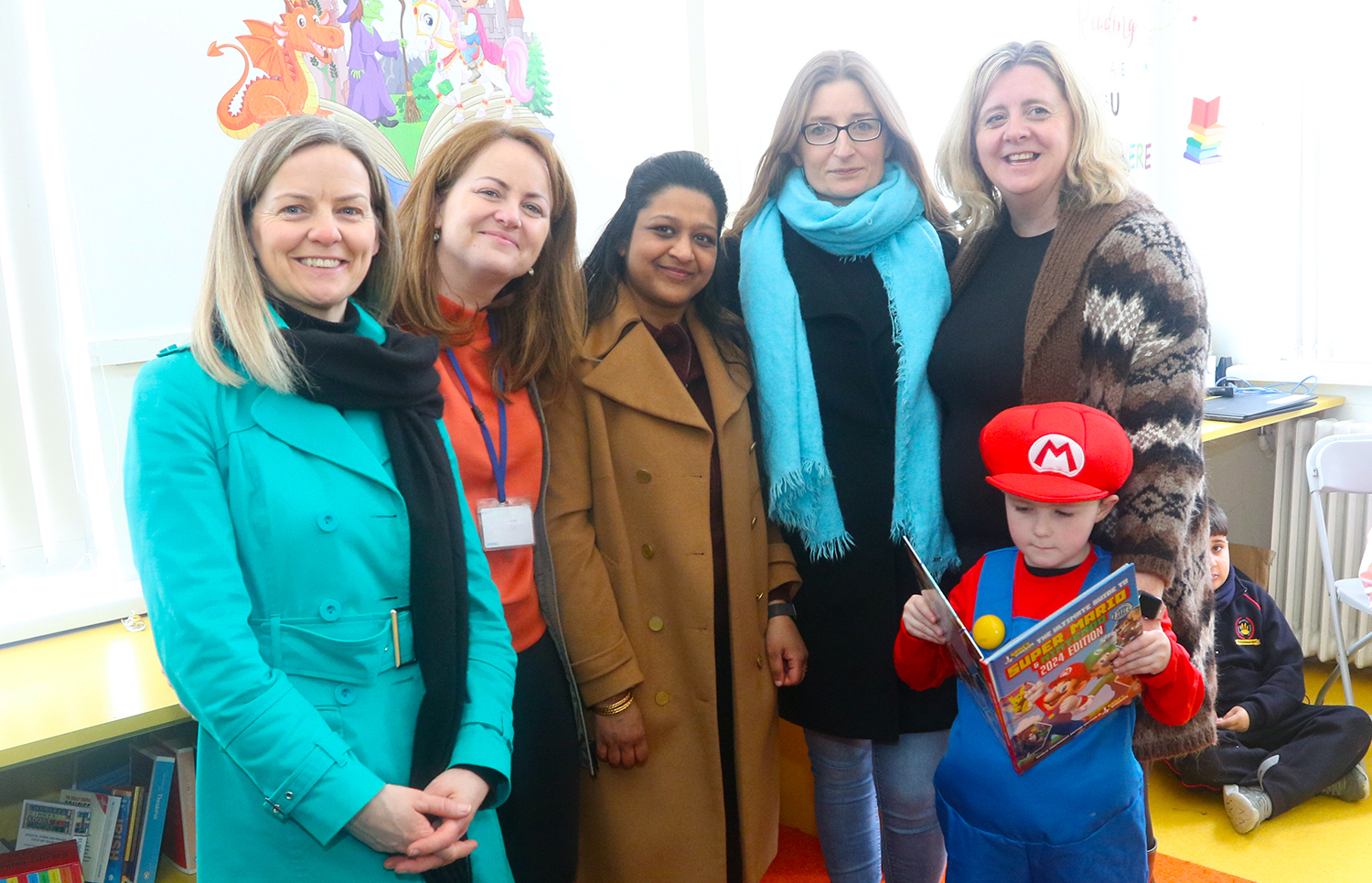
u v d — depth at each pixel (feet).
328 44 6.16
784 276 5.58
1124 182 4.94
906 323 5.41
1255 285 11.72
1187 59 11.99
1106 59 11.53
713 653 5.24
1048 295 4.92
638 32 7.98
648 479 5.20
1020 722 4.11
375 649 3.63
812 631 5.66
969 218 5.74
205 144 5.77
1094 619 4.07
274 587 3.49
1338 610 9.78
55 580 5.80
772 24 8.98
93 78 5.35
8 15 5.20
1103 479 4.35
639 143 8.12
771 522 5.77
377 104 6.42
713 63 8.61
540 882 4.80
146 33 5.49
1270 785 8.09
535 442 4.86
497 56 7.06
